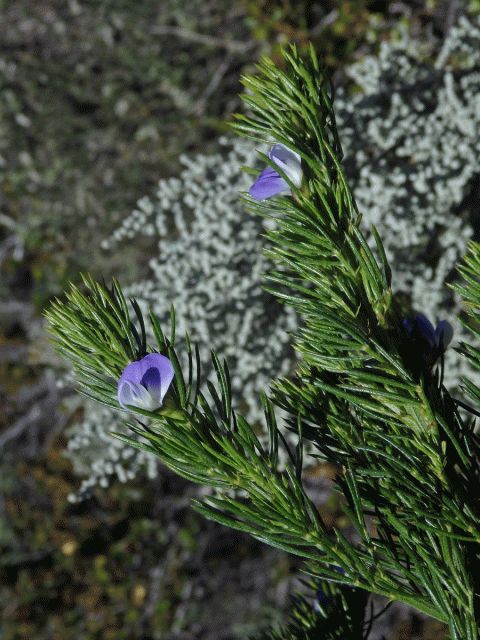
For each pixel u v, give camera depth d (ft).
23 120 3.76
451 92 2.25
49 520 3.36
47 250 3.80
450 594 0.74
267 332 2.28
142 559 3.27
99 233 3.60
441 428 0.78
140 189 3.56
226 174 2.32
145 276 3.29
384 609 0.93
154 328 0.74
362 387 0.77
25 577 3.32
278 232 0.75
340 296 0.75
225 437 0.73
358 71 2.57
